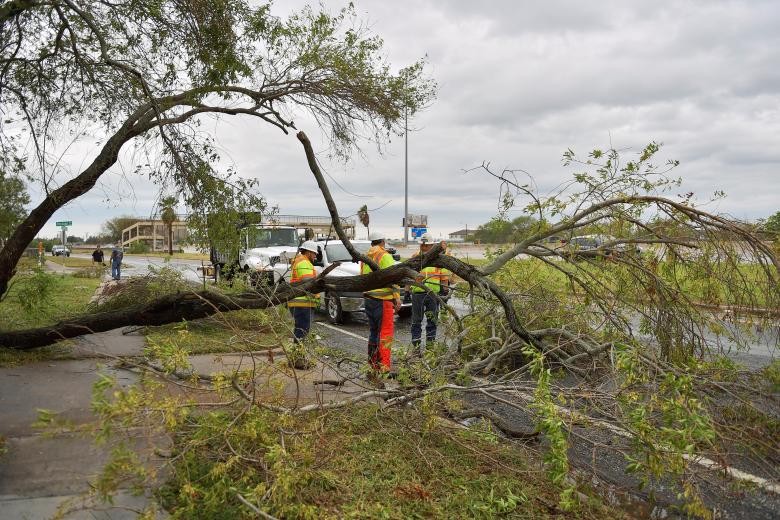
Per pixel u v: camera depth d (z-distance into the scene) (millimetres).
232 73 7621
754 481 4137
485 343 6324
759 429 4359
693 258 5398
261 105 8711
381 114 9258
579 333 5797
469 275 5902
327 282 6785
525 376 6465
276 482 3316
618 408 4367
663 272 5488
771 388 4738
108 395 5535
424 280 6195
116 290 10641
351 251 6789
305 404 5047
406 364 5641
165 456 3811
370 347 7531
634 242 5488
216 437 3832
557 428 3650
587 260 5711
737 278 5164
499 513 3678
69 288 17609
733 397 4527
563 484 3830
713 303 5359
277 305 6703
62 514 3078
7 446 4371
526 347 4160
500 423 5199
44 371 6824
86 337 9070
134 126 7797
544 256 6000
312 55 8539
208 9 7582
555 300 6461
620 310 5703
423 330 11047
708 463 4574
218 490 3295
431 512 3598
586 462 4691
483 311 6035
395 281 6375
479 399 6199
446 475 4121
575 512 3727
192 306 7012
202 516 3320
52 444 4422
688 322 5566
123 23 7684
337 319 12617
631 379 4184
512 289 6832
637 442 3846
